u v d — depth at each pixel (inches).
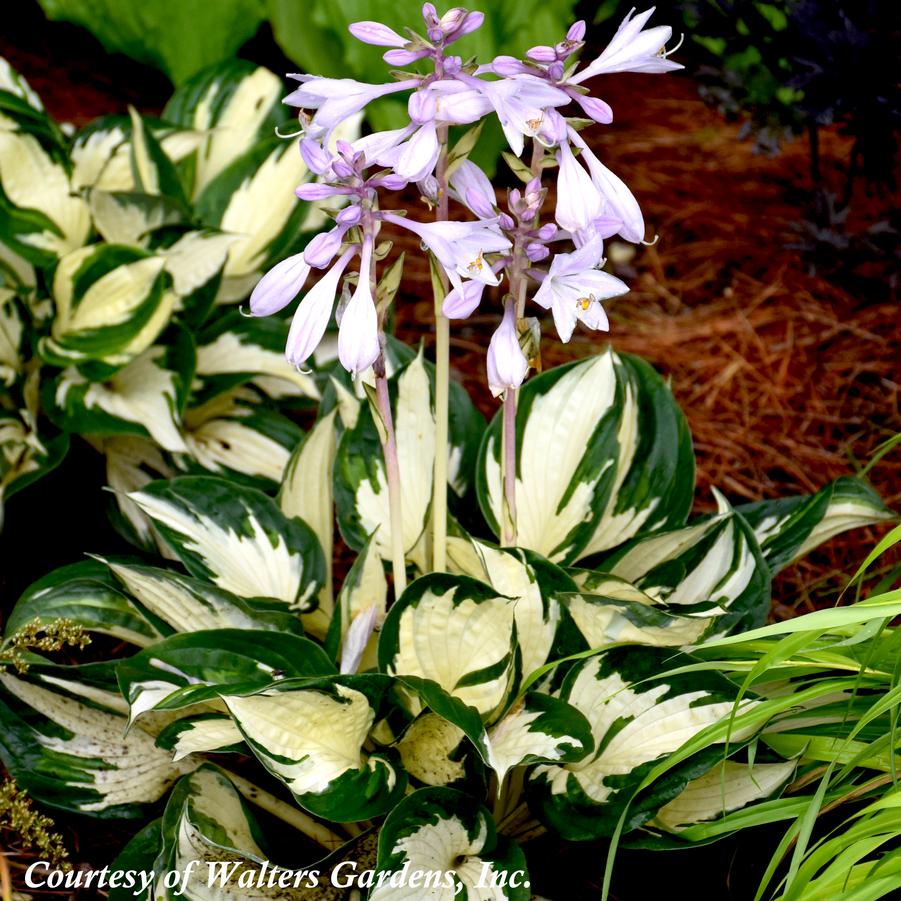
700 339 53.4
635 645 33.1
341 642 35.7
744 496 47.0
